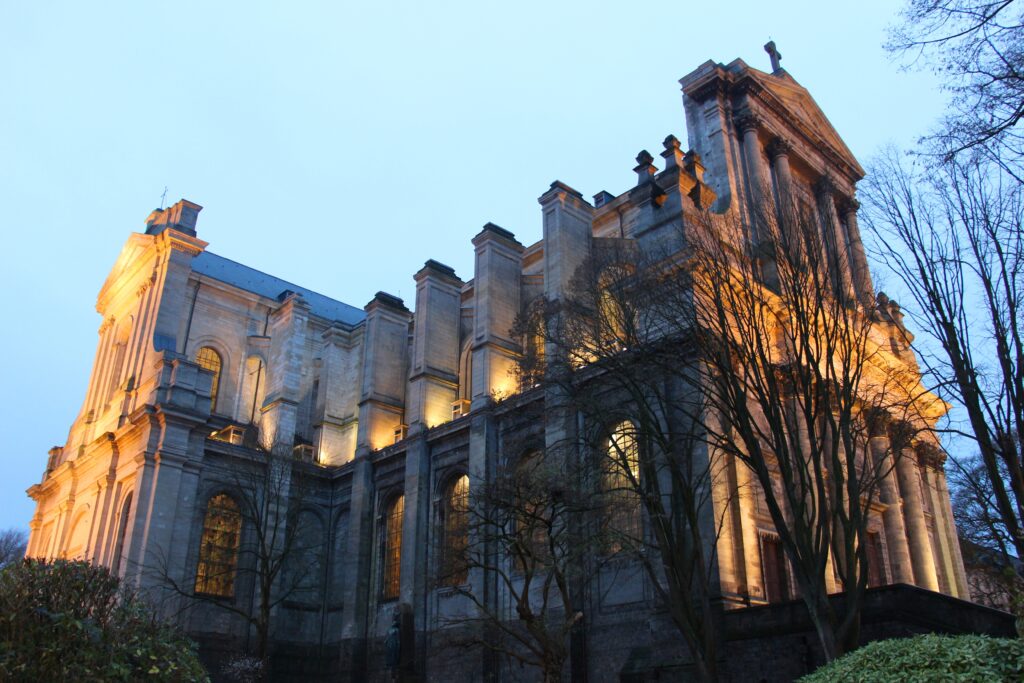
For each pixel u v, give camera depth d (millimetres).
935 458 32562
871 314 25875
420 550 40781
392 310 50969
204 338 55406
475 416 40125
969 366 18391
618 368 25953
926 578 35406
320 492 48656
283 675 43156
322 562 47094
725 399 23250
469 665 36125
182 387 44219
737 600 27734
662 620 28594
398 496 44719
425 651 38500
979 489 26594
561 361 28484
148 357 47750
